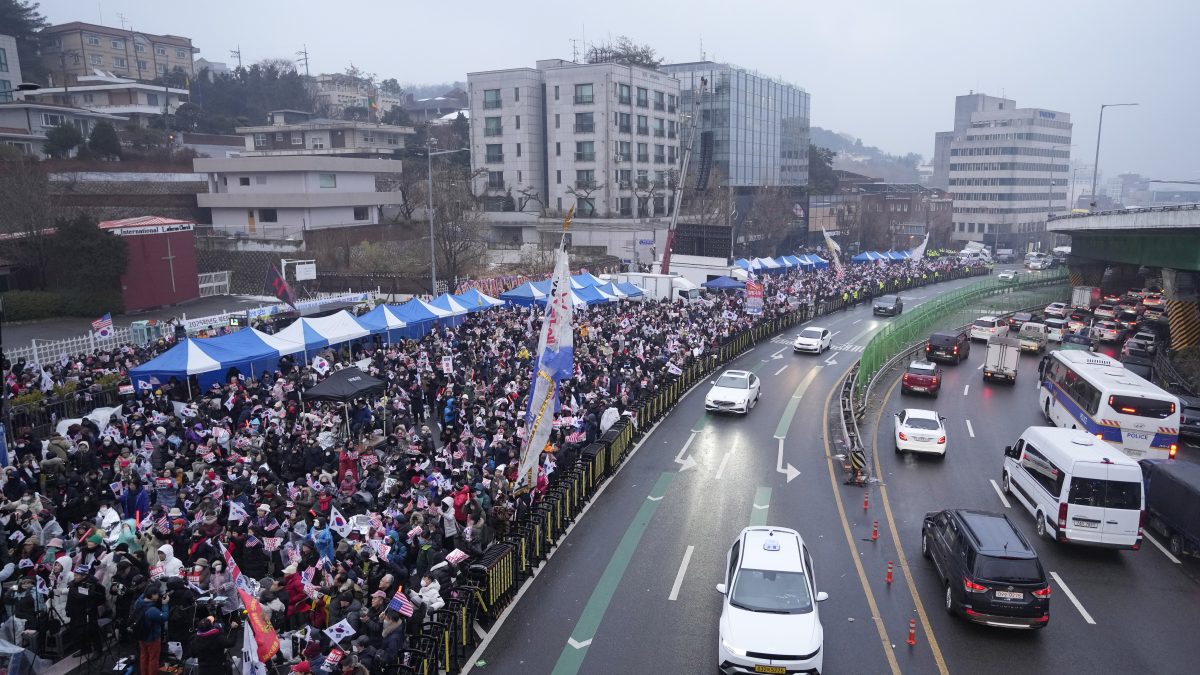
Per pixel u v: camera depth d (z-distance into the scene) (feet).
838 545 63.36
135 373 85.46
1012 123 492.54
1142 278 260.62
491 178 286.46
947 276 301.43
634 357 110.22
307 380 88.53
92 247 146.61
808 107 403.34
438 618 46.09
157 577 45.21
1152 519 68.59
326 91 457.68
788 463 84.12
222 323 128.47
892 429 99.19
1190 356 136.67
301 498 56.29
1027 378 135.03
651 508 71.10
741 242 297.94
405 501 55.98
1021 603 48.42
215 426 71.51
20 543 47.62
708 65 321.11
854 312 209.87
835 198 392.47
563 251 64.59
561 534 65.05
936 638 49.60
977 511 56.03
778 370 134.62
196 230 210.79
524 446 62.85
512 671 45.50
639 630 50.21
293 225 214.07
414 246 223.51
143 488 59.47
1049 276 276.82
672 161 313.32
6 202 153.69
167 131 267.80
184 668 41.86
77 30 327.47
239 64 438.81
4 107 232.32
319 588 45.34
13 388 83.25
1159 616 53.26
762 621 44.55
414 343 113.91
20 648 40.37
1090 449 65.16
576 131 273.95
